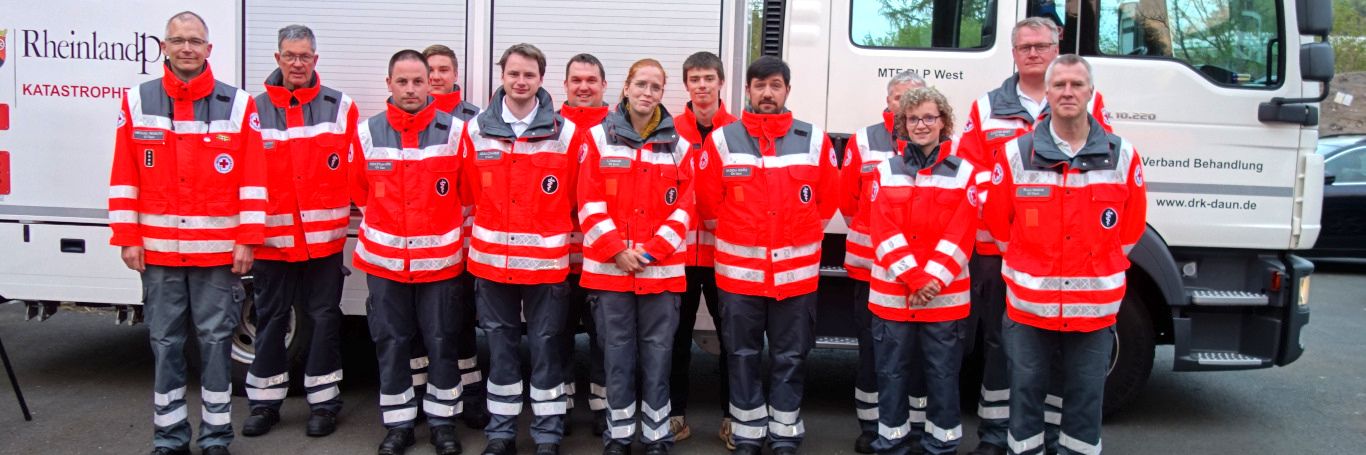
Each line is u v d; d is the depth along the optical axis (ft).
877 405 15.56
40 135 17.66
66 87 17.54
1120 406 17.22
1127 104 16.66
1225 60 16.72
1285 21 16.63
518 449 15.61
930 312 13.94
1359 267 39.24
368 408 17.81
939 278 13.44
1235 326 17.22
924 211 13.67
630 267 13.96
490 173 14.23
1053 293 12.76
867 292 15.10
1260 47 16.74
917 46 16.81
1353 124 65.92
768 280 14.07
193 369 19.33
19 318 25.27
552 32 17.07
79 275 17.84
